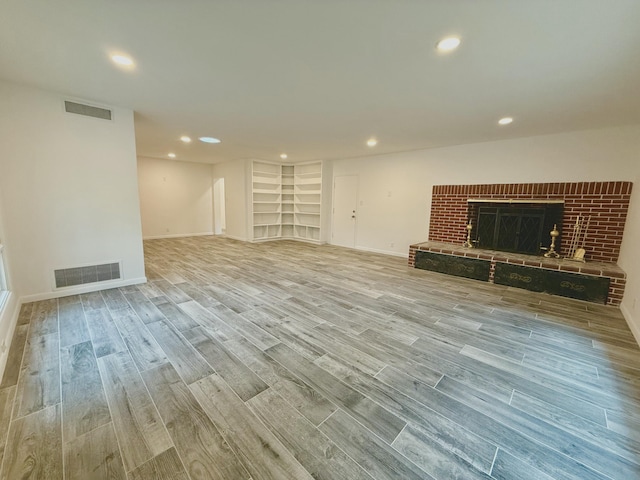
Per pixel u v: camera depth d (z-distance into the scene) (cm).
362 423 154
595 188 385
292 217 857
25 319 270
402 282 417
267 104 318
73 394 171
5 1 153
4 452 132
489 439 145
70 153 316
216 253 615
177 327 262
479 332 261
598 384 190
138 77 255
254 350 225
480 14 162
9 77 261
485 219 484
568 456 136
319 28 179
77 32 185
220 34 187
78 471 123
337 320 283
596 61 211
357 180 689
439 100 296
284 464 129
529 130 399
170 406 163
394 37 188
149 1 154
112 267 361
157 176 786
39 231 307
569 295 357
